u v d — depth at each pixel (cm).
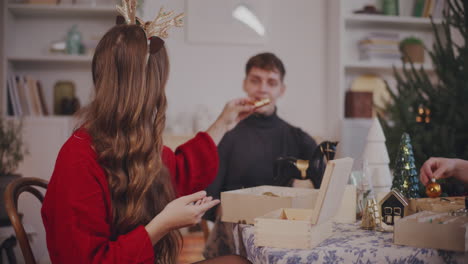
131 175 112
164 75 121
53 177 108
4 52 362
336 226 127
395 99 247
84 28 394
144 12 395
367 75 423
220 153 203
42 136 350
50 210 108
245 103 165
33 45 389
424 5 414
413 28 429
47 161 350
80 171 105
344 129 396
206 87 414
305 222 102
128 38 114
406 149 138
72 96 389
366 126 398
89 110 115
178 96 412
